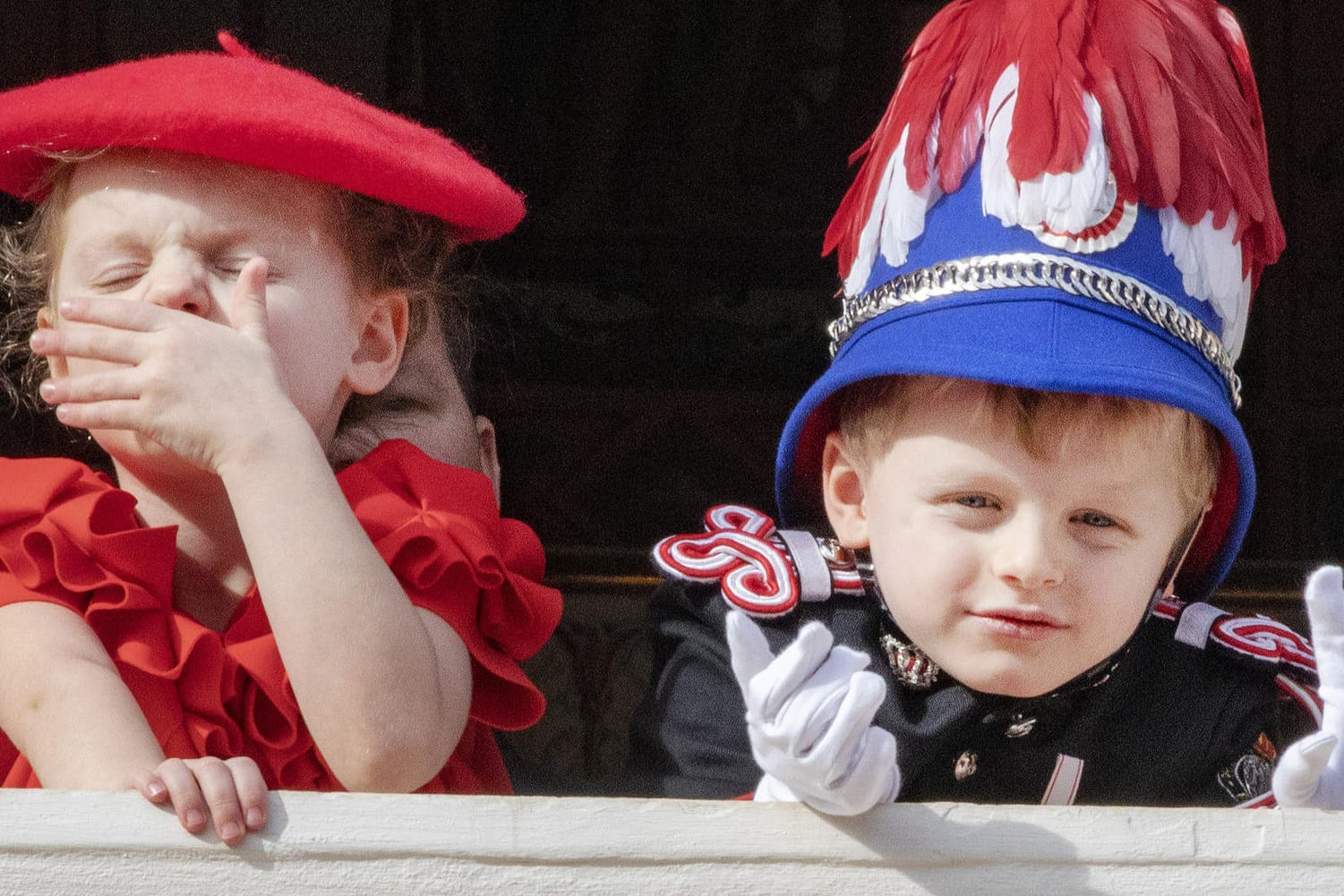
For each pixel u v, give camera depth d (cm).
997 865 393
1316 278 2567
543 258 2606
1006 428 476
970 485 479
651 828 389
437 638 532
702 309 2622
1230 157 519
